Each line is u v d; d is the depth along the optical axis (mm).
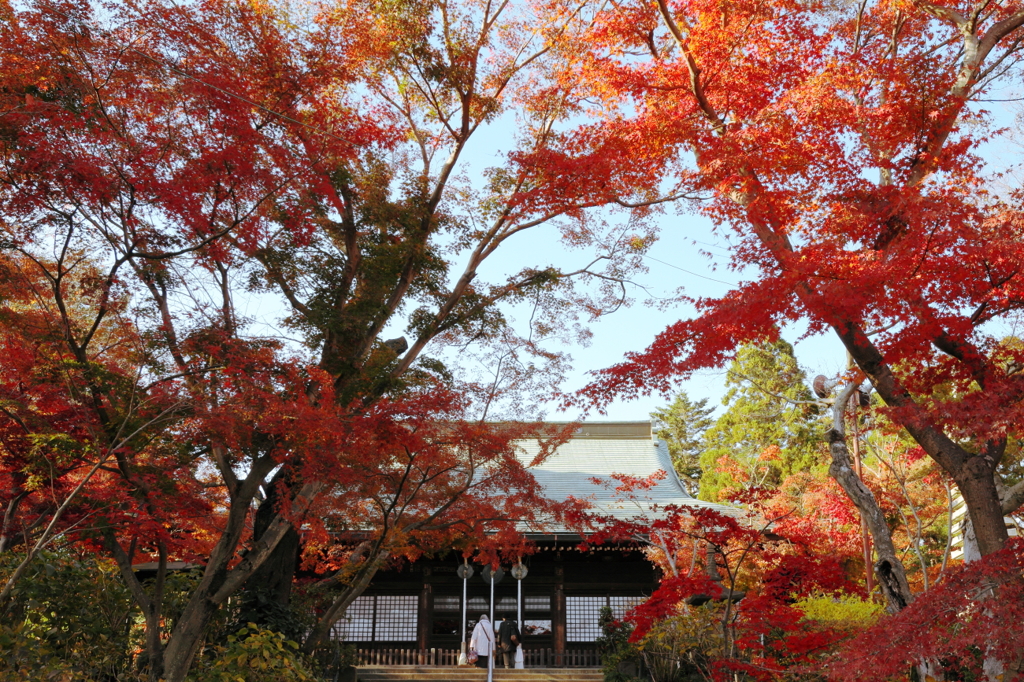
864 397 11086
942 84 8797
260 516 12305
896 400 8258
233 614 12414
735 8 10352
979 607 6195
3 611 9109
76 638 9914
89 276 9180
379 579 21031
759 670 8852
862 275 7531
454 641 20422
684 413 53656
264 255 10820
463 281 13250
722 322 7883
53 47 8438
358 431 9172
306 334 11281
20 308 9547
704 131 10258
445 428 9836
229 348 8969
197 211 8594
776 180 9117
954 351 8078
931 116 8812
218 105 8930
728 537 9805
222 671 8859
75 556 10977
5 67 8273
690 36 10391
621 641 17562
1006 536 7531
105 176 8125
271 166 9617
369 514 11297
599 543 11297
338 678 16656
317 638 10578
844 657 6719
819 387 11445
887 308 7555
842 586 9406
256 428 9328
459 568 19078
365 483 9945
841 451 9805
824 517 17906
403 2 12156
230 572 9516
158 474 9289
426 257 12562
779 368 29391
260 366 8992
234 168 8961
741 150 9117
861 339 8086
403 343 13500
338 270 11945
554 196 11992
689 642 13688
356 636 20453
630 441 28594
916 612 6359
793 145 8836
